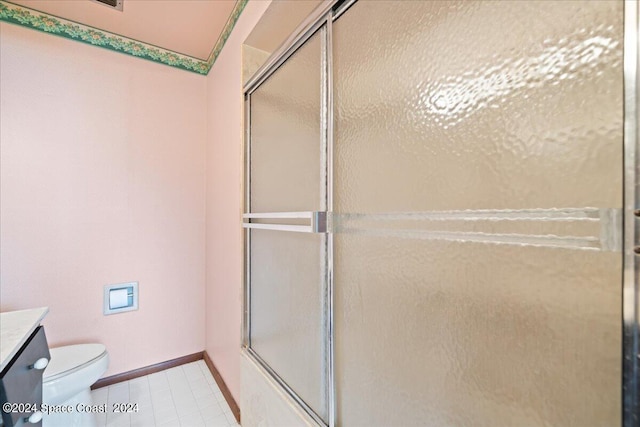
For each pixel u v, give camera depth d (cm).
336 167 89
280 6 120
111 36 186
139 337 197
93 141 182
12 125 159
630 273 39
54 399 128
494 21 53
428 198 63
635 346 38
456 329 58
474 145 55
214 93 201
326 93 93
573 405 43
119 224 190
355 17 83
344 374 85
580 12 43
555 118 46
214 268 199
